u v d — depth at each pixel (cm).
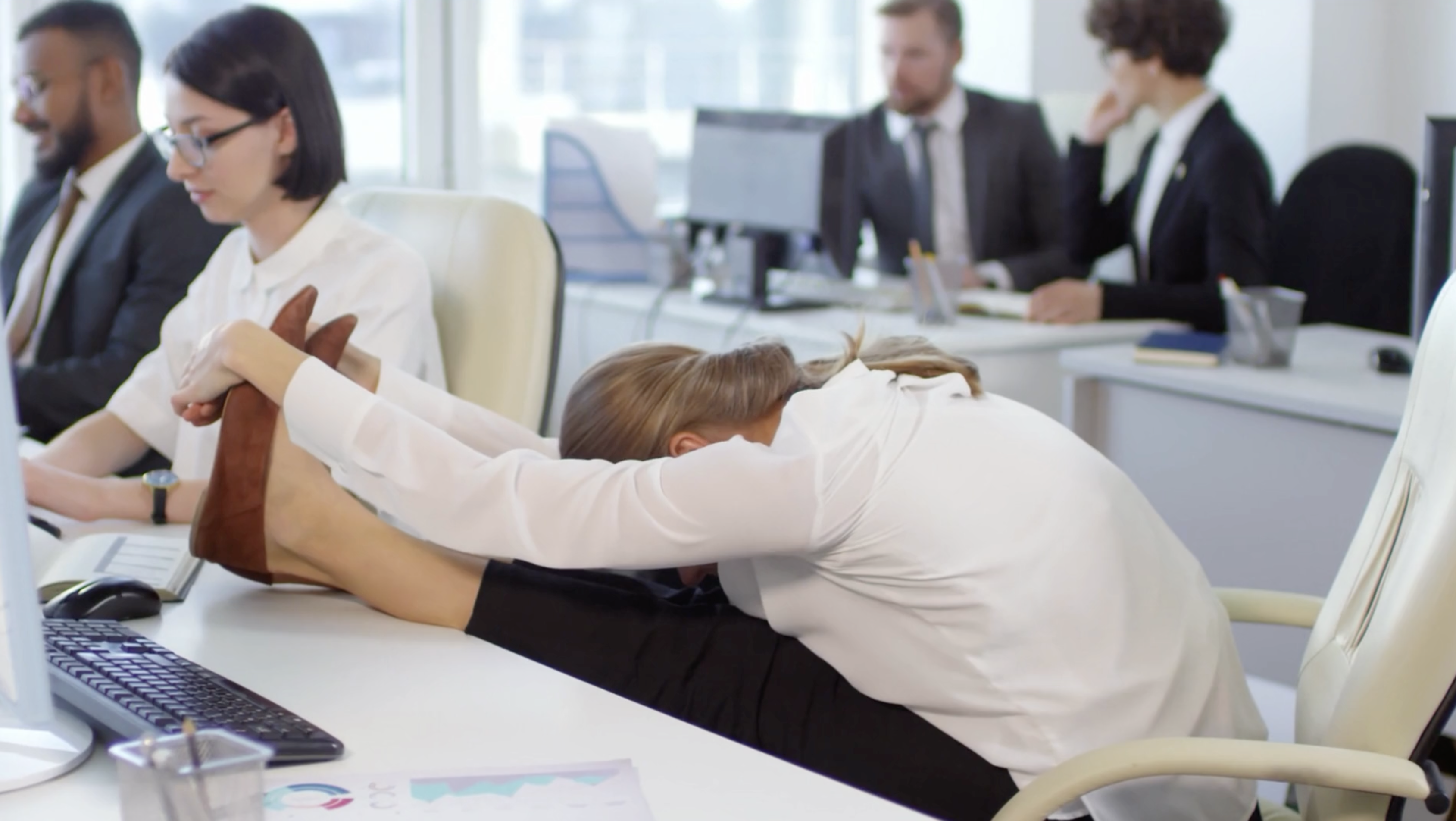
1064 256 378
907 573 112
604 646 123
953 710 116
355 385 119
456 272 200
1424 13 432
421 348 188
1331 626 128
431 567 124
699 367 126
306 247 186
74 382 237
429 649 117
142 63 259
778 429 119
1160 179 349
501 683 109
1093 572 113
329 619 124
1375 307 335
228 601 129
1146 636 115
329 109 183
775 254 348
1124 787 114
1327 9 430
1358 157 339
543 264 198
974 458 115
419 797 88
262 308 187
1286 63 437
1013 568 112
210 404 125
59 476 158
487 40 408
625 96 439
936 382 122
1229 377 246
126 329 243
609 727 100
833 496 110
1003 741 114
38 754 92
